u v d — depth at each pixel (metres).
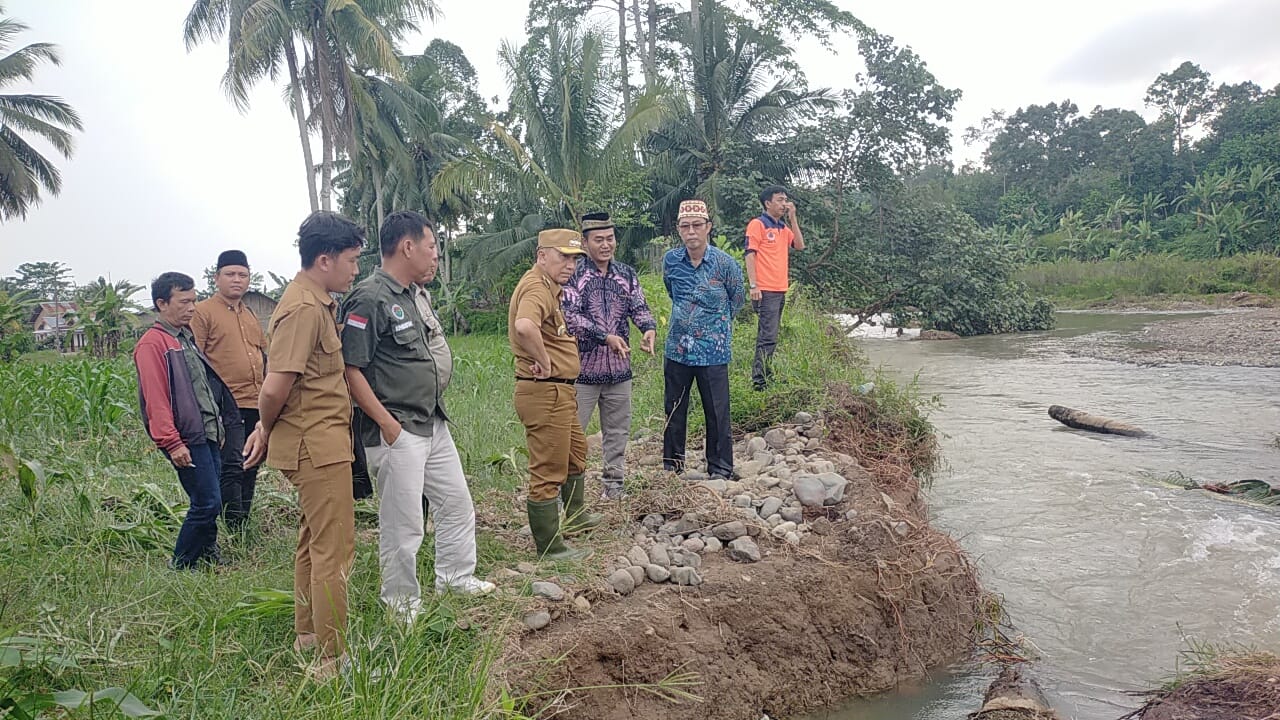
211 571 4.06
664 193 23.78
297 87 21.34
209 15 20.91
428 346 3.60
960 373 14.65
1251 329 21.16
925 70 22.17
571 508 4.61
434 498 3.75
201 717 2.79
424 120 28.69
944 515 6.39
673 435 5.71
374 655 3.12
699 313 5.51
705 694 3.69
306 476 3.13
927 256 22.77
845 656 4.20
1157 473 7.46
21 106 27.83
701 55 22.56
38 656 2.88
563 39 20.22
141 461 6.32
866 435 7.20
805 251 21.42
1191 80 67.44
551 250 4.13
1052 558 5.52
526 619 3.60
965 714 3.94
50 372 9.08
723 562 4.40
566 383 4.16
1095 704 3.87
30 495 3.95
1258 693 3.60
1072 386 12.84
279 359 3.05
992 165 70.06
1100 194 60.25
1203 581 5.09
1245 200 52.91
